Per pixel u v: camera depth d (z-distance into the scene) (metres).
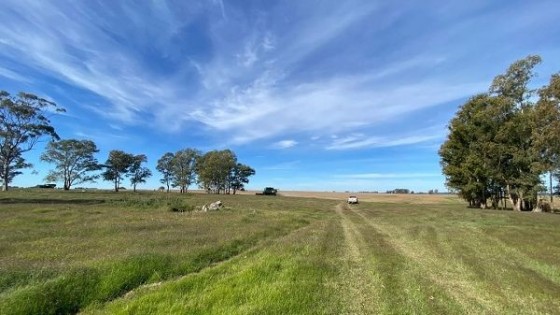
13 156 63.25
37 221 22.27
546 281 10.04
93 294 8.31
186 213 31.34
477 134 49.03
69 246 13.42
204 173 119.12
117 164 113.69
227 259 12.75
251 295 8.36
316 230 21.69
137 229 19.02
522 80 46.22
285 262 11.48
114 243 14.22
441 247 15.69
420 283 9.70
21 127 62.72
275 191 115.69
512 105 46.31
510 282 9.86
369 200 91.00
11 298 7.41
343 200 89.75
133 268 9.73
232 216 28.55
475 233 20.47
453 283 9.79
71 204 38.53
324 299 8.25
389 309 7.71
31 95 62.28
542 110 35.69
